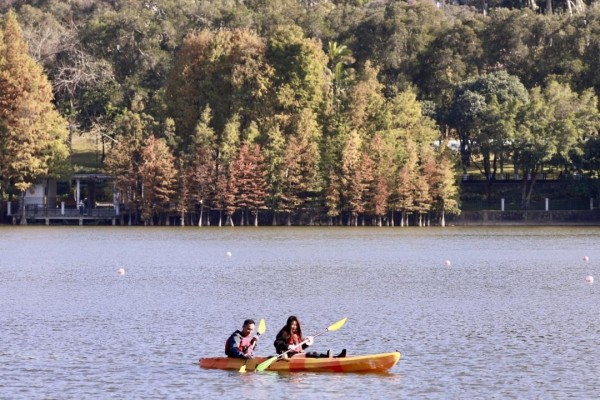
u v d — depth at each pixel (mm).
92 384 82062
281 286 143500
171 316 114750
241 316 115062
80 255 196000
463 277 156000
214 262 181000
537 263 180250
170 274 159750
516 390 80312
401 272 163750
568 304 124812
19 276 156875
